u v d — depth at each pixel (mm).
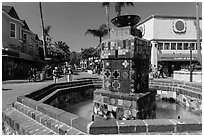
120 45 4715
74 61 75500
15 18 20312
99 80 11227
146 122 2793
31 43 26250
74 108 6844
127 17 4949
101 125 2674
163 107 7148
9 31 18797
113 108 4824
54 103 6871
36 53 27922
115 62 4977
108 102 4965
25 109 4074
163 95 8859
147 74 5484
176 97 8062
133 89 4605
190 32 24719
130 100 4449
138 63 4887
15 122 3557
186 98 7172
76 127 2846
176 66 25156
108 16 21719
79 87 9438
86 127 2688
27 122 3504
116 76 4965
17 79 15891
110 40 5000
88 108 6832
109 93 4930
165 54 24172
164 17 24250
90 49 42656
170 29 24406
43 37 22812
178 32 24500
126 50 4586
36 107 3934
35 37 29891
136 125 2676
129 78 4660
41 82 13305
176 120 2885
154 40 24031
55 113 3330
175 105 7543
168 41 24312
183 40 24531
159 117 5594
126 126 2666
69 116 3137
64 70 26141
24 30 23391
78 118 3025
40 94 6242
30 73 15492
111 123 2764
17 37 20312
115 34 5188
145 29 26516
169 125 2684
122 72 4812
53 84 8156
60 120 3188
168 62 24938
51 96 6586
